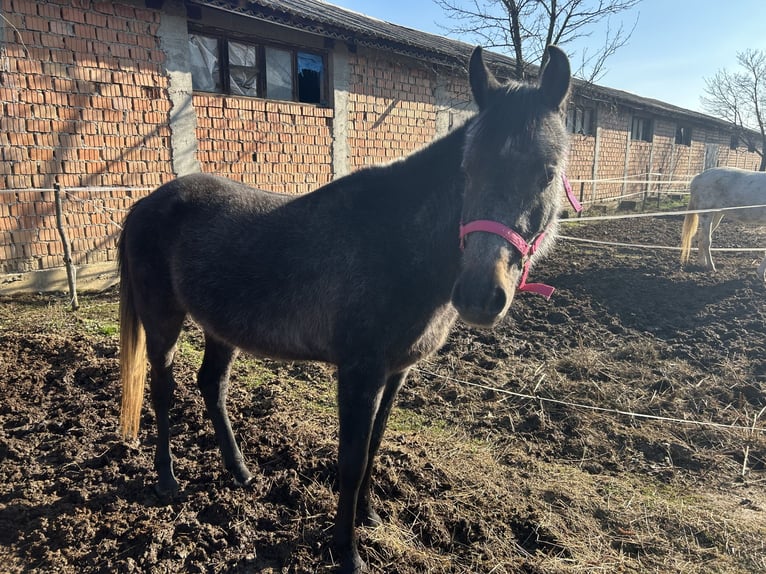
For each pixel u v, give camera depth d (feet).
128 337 9.93
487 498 9.41
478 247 6.07
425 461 10.34
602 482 10.44
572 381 14.90
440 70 38.19
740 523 9.21
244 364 15.47
